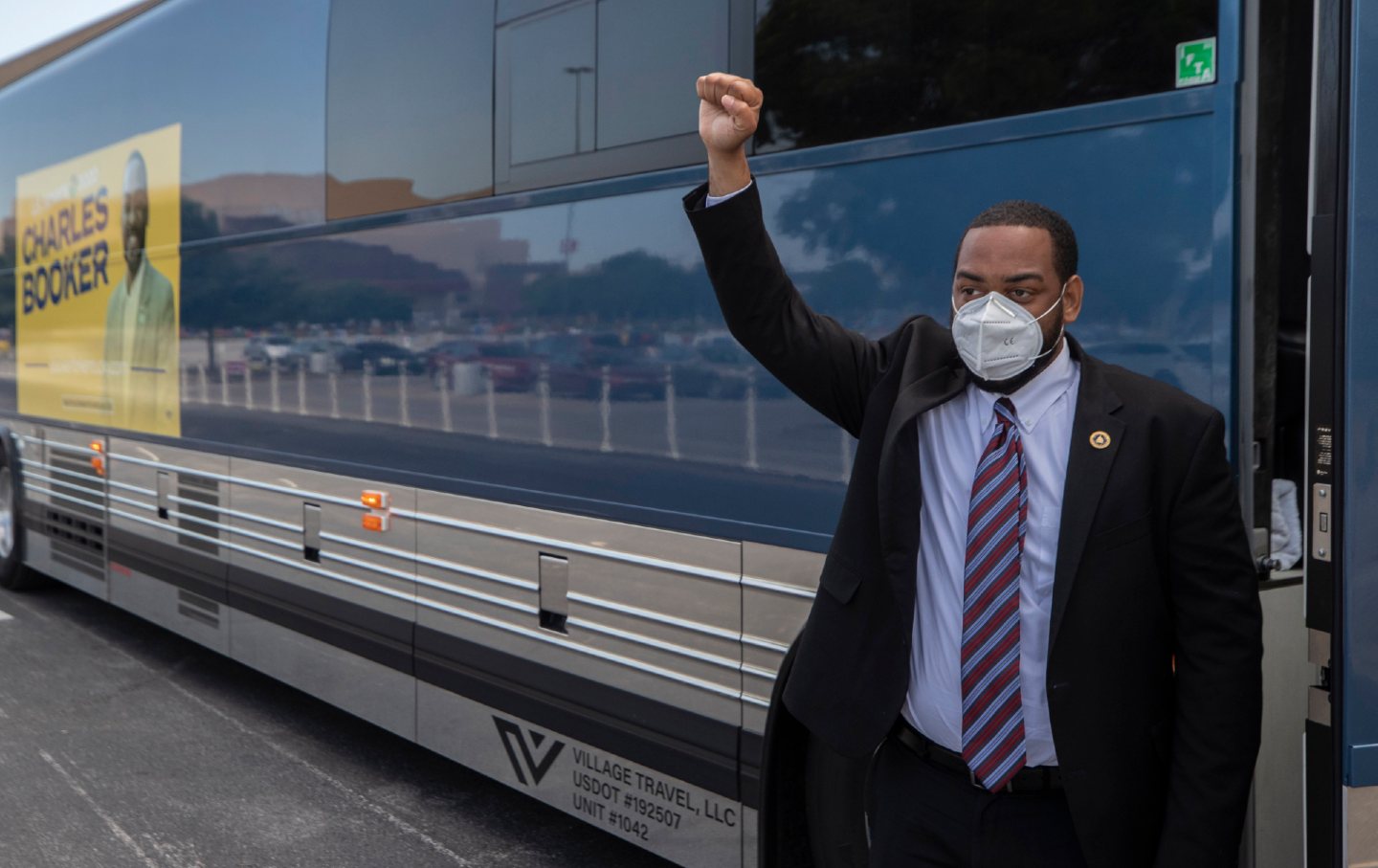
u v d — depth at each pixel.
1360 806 2.11
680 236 3.47
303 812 4.74
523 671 4.12
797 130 3.16
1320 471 2.14
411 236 4.52
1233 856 1.96
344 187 4.88
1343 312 2.08
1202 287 2.42
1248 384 2.41
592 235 3.74
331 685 5.15
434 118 4.38
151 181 6.39
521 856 4.36
